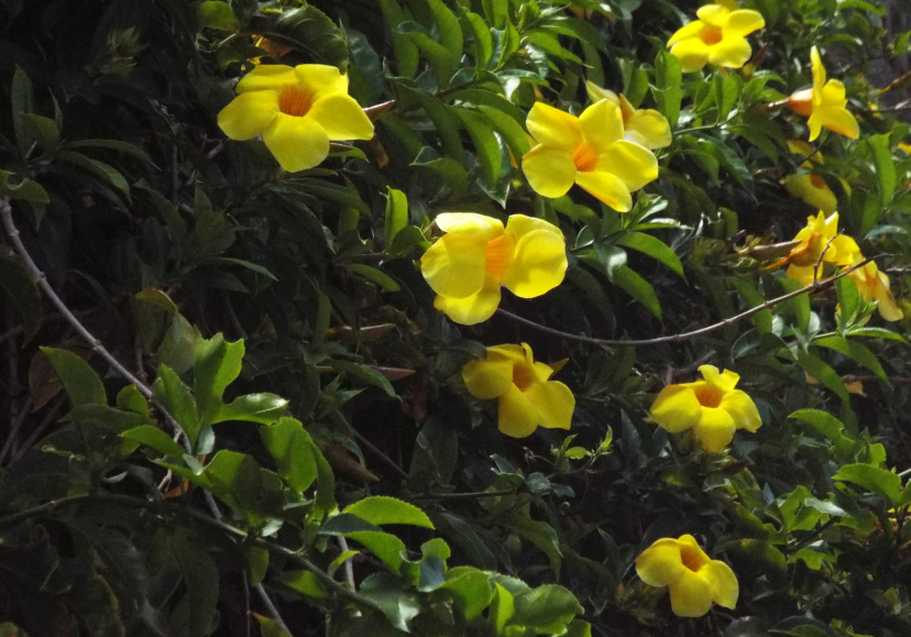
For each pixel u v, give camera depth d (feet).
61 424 5.17
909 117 8.10
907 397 6.79
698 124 6.31
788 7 7.07
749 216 6.79
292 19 5.29
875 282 6.13
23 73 4.97
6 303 5.16
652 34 6.84
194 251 5.14
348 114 5.15
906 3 8.61
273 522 4.61
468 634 4.63
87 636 4.93
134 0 5.17
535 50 5.84
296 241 5.31
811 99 6.30
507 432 5.49
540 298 6.01
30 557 4.65
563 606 4.64
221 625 5.23
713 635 5.95
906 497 5.65
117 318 5.13
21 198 4.89
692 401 5.76
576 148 5.47
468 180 5.58
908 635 5.71
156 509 4.63
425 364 5.49
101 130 5.30
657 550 5.52
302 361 5.26
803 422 6.17
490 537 5.43
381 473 5.58
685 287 6.34
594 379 5.92
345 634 4.64
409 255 5.45
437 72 5.49
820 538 5.75
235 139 5.07
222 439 5.16
